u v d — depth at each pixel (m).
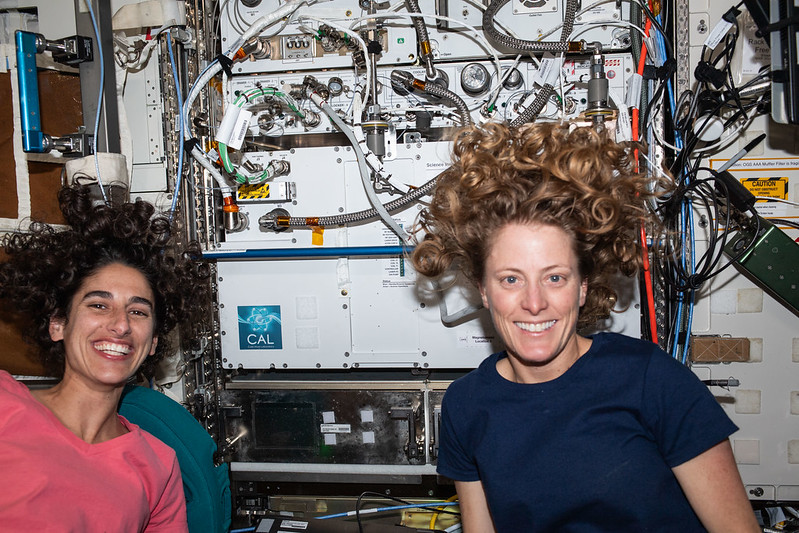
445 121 2.03
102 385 1.42
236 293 2.09
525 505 1.22
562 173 1.17
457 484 1.47
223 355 2.10
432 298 1.99
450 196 1.34
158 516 1.53
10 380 1.43
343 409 2.05
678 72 1.89
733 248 1.87
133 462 1.45
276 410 2.09
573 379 1.25
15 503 1.21
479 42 1.91
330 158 2.02
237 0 2.03
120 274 1.47
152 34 1.94
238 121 1.86
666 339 1.95
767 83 1.79
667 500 1.17
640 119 1.90
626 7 1.89
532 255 1.18
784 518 1.94
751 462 1.94
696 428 1.14
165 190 1.96
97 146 1.79
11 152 1.74
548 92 1.84
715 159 1.92
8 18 2.03
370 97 1.99
